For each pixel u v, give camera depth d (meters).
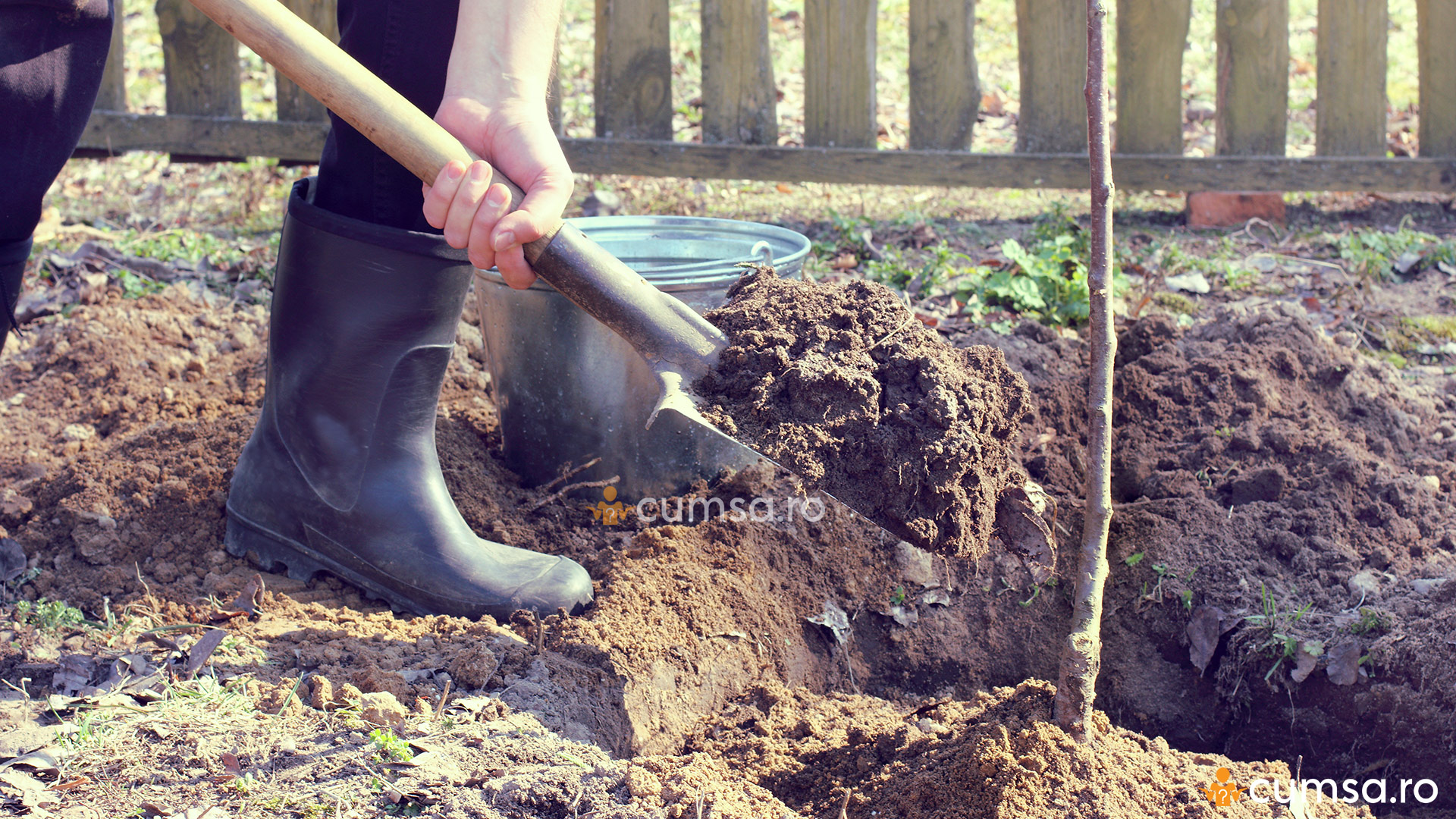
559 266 1.75
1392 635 2.32
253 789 1.61
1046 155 4.32
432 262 2.10
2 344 2.04
